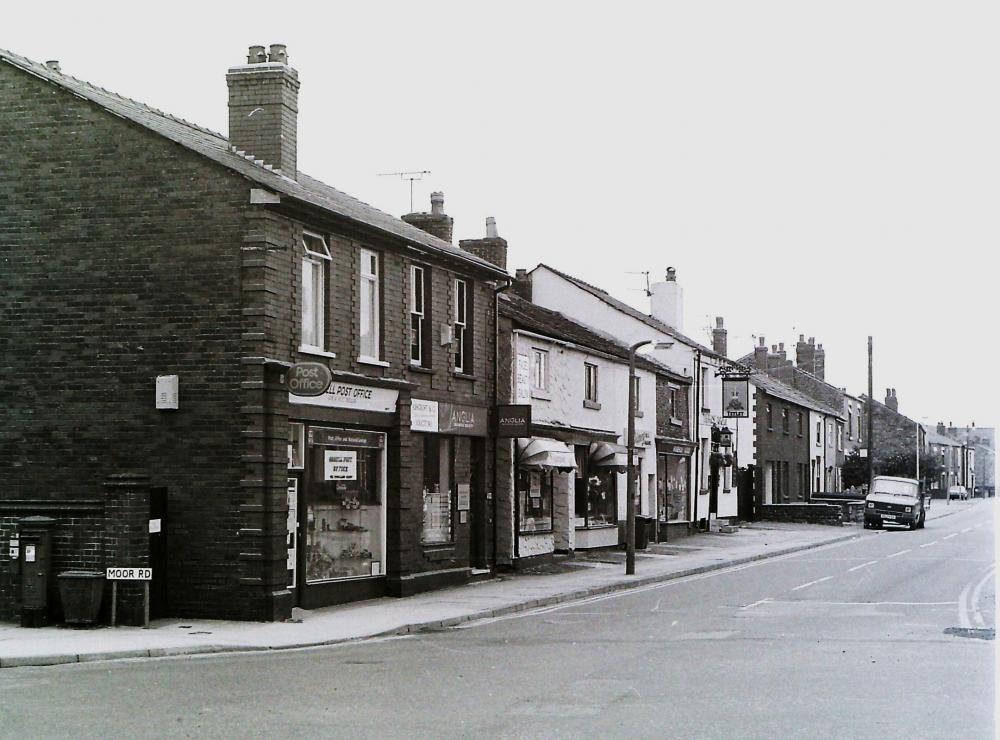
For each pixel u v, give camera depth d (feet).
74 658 46.60
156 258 61.98
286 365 61.11
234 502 60.13
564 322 119.65
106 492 56.80
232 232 61.16
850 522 192.65
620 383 120.16
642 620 61.31
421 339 79.00
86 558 57.36
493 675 41.86
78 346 62.64
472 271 85.66
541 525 99.40
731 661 45.01
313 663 45.96
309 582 65.82
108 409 62.08
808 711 34.40
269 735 31.09
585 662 45.06
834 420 253.03
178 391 61.11
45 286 63.16
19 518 58.08
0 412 63.36
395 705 35.65
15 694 37.99
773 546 127.85
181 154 61.93
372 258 73.05
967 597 72.43
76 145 63.26
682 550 120.47
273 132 68.85
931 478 325.83
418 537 76.79
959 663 44.34
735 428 174.40
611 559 106.73
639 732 31.30
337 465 68.95
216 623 58.59
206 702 36.37
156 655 48.42
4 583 58.44
